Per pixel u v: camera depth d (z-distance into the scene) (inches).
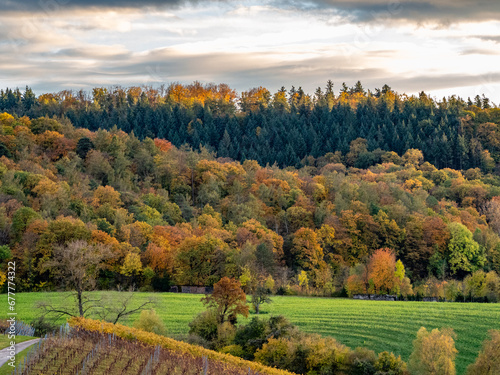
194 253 4234.7
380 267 4244.6
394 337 3048.7
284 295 4138.8
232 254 4259.4
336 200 6013.8
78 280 2632.9
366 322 3287.4
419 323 3294.8
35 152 6205.7
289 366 2305.6
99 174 6122.1
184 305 3444.9
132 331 2160.4
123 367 1651.1
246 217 5531.5
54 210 4618.6
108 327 2126.0
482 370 2475.4
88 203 5073.8
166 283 4158.5
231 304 2650.1
